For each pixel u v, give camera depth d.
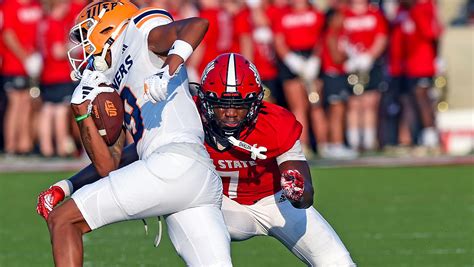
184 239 13.81
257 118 14.90
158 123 14.01
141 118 14.20
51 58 36.00
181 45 13.55
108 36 14.74
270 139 14.95
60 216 13.68
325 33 35.91
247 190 15.73
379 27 36.28
